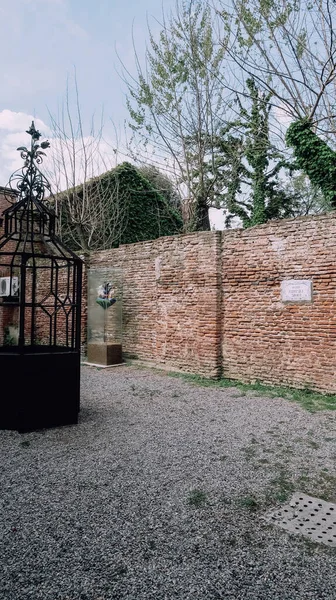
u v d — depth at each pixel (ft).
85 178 52.13
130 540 9.31
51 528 9.77
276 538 9.45
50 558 8.64
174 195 64.44
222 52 44.65
